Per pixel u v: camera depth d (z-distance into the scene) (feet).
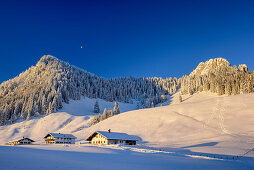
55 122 491.31
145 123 325.62
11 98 612.29
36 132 440.86
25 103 570.05
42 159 79.15
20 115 537.24
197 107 359.25
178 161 101.04
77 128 430.20
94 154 114.83
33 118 521.24
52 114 543.80
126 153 130.52
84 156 101.40
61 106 617.62
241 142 179.73
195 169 77.92
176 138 244.22
